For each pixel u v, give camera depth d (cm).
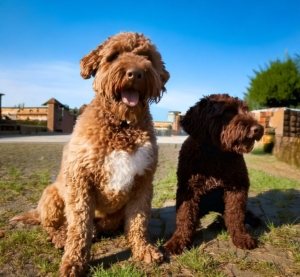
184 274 68
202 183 86
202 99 92
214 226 100
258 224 101
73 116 1133
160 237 92
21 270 69
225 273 69
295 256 78
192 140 90
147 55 85
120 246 83
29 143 429
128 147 73
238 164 86
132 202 79
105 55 81
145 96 78
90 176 72
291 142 273
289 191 153
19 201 128
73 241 69
